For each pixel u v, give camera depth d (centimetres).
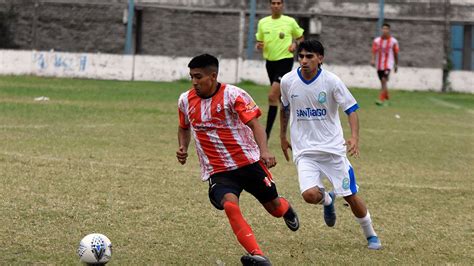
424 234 1991
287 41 3478
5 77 7850
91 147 3169
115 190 2331
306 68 1783
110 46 9925
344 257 1739
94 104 5034
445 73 8775
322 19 9831
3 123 3828
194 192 2367
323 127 1812
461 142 3881
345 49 9881
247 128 1616
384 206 2308
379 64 6094
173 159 2981
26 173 2517
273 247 1803
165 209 2123
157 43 10000
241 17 9806
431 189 2598
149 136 3600
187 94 1630
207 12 9912
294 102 1823
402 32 9881
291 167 2955
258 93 6844
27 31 9925
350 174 1816
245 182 1622
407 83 8719
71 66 8612
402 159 3259
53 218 1955
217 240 1838
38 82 7219
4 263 1559
